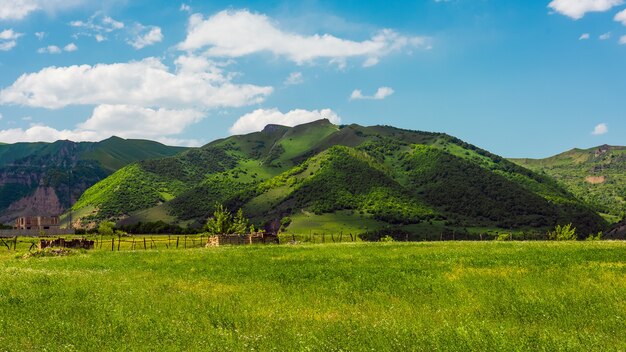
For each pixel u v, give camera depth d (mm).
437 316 16578
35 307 17953
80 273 29641
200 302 19219
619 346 12414
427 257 35844
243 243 74938
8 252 66000
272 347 12500
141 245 88312
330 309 18031
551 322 15688
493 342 12656
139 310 17406
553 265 29250
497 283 23219
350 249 45094
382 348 12320
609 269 26922
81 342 13234
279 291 22297
